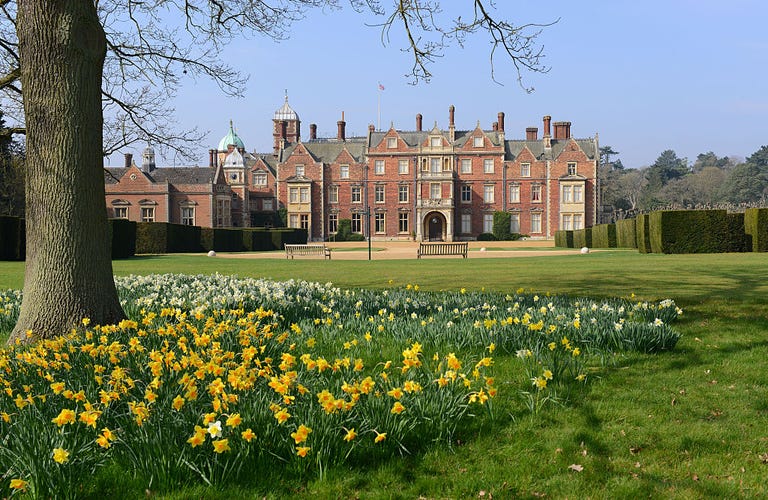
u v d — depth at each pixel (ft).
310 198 232.94
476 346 21.65
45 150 22.90
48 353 18.33
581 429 14.85
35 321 22.71
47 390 14.93
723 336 24.20
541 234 227.81
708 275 50.62
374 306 28.55
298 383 14.14
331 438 12.67
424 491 12.01
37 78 22.76
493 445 13.99
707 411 16.14
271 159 258.78
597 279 49.26
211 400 14.33
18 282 51.55
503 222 226.17
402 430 13.60
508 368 19.35
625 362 20.33
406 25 33.58
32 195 23.20
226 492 11.48
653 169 394.32
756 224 90.48
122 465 12.19
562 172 226.38
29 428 12.44
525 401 16.57
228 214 221.46
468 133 236.84
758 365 20.10
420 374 16.43
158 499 11.23
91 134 23.53
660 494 11.81
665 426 15.10
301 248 110.42
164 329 19.86
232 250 165.78
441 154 228.43
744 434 14.65
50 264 22.94
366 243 211.82
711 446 13.98
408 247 174.19
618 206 357.82
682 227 92.73
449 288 44.27
